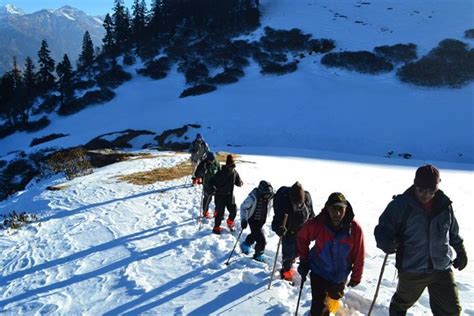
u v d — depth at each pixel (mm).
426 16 72125
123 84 72875
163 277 7469
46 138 57281
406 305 4922
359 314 5922
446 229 4551
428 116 45406
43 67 85250
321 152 33469
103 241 9773
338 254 5020
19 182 37781
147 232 10227
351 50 63250
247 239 8297
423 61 56781
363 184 18781
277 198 6633
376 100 49750
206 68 68312
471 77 52906
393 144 40906
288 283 6961
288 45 68562
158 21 86938
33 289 7523
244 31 76062
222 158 24312
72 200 14453
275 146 41688
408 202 4551
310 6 83625
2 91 79438
